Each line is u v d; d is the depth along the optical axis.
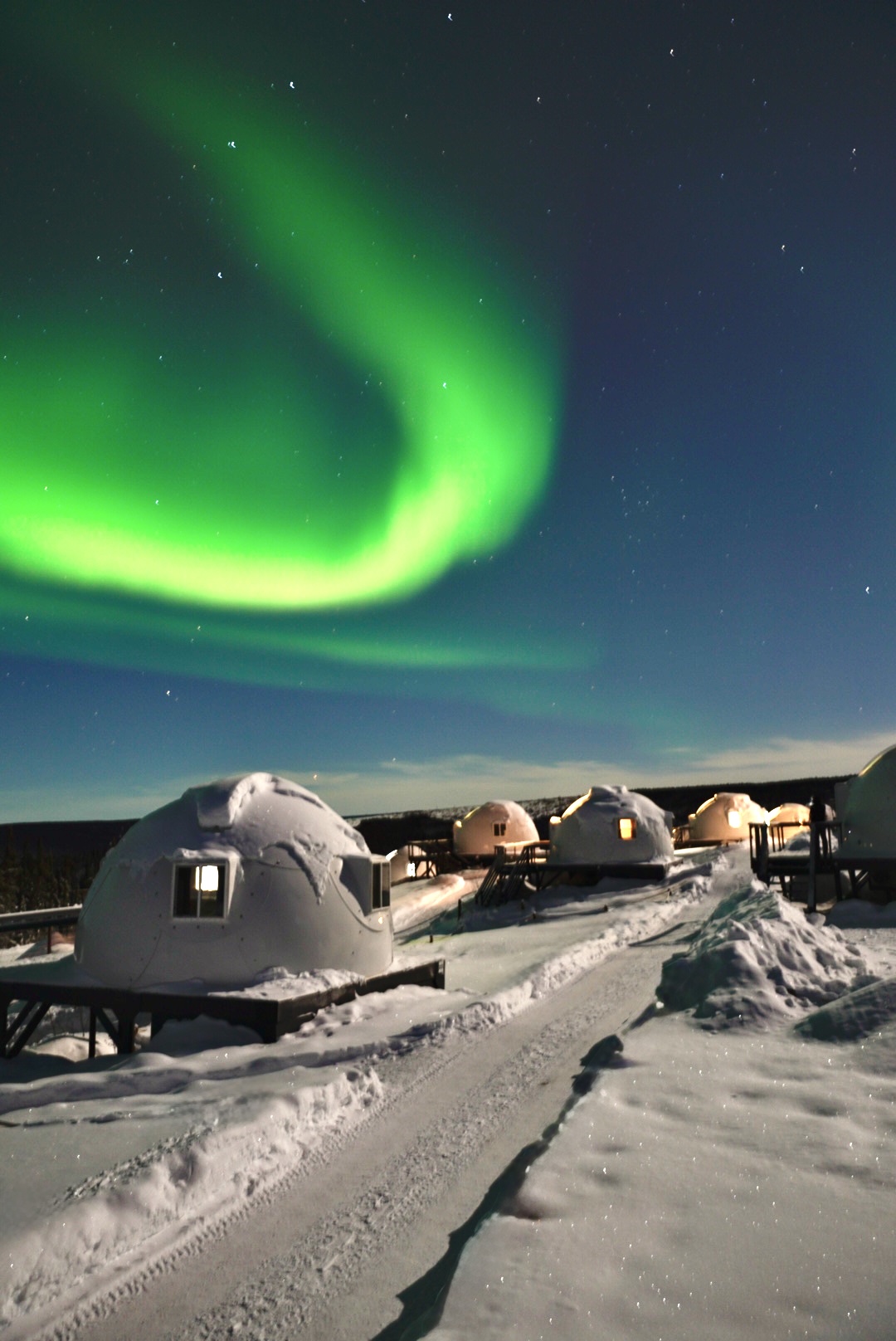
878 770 20.58
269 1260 5.22
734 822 39.00
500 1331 3.68
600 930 18.86
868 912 17.52
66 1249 5.11
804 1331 3.57
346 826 14.96
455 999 12.73
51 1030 15.68
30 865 47.06
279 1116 7.12
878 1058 6.66
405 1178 6.28
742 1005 8.28
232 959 12.43
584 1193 4.88
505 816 40.62
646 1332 3.63
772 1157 5.20
